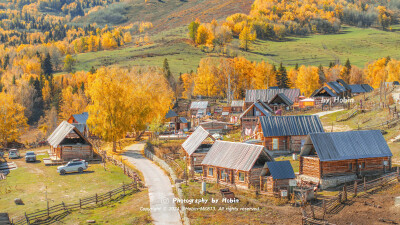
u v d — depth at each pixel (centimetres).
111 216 4250
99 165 7044
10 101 11919
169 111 12481
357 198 4181
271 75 18588
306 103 10762
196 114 13012
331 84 12075
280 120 6688
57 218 4297
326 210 3922
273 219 3831
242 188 4856
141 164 6956
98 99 8162
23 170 6700
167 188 5278
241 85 18800
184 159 6619
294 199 4312
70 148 7394
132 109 8581
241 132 8506
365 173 4975
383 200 4034
